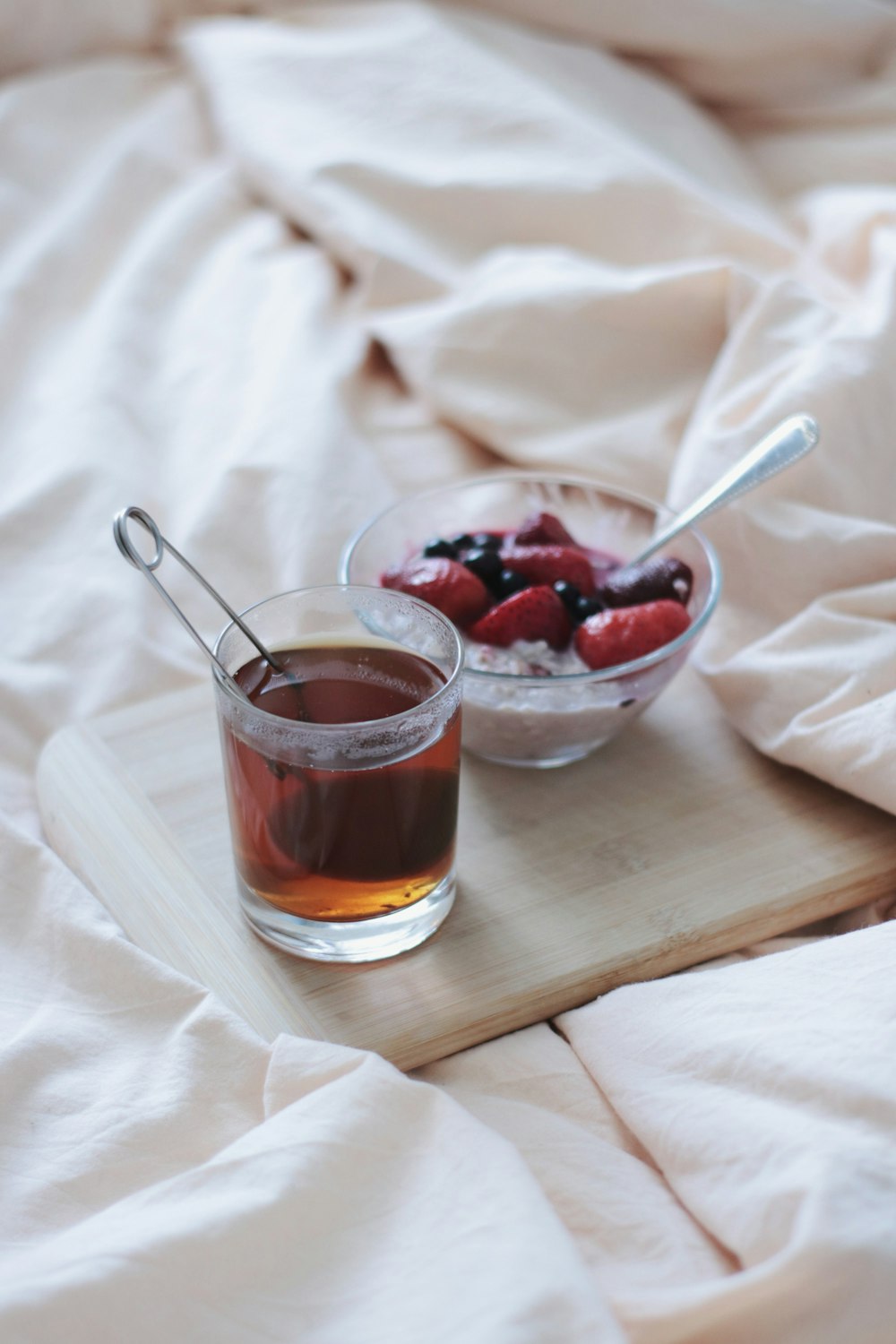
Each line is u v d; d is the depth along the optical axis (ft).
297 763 2.45
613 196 3.74
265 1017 2.54
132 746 2.91
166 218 4.06
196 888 2.70
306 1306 2.23
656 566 2.85
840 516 2.99
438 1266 2.24
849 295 3.56
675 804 2.82
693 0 4.23
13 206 4.08
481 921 2.65
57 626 3.15
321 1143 2.32
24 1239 2.34
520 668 2.74
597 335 3.46
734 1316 2.21
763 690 2.85
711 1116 2.36
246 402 3.58
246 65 4.20
